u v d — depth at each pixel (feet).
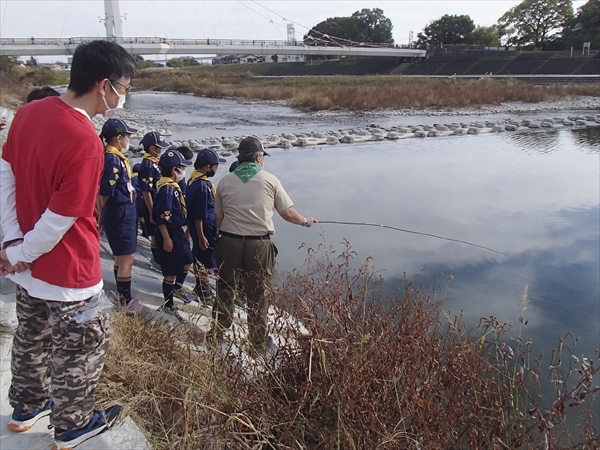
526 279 20.40
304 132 71.82
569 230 26.55
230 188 12.60
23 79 137.18
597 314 17.62
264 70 248.52
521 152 50.16
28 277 7.40
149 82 222.48
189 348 10.39
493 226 27.32
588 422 10.59
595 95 118.42
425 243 24.53
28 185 7.08
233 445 8.43
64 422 7.64
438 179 38.58
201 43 185.47
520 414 9.67
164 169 14.88
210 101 145.18
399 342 9.66
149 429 8.85
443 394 9.48
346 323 10.14
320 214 29.66
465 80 146.72
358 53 202.08
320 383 9.01
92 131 7.07
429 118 89.10
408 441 8.45
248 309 11.34
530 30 205.05
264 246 12.62
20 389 8.16
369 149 53.26
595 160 45.42
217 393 9.17
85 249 7.41
